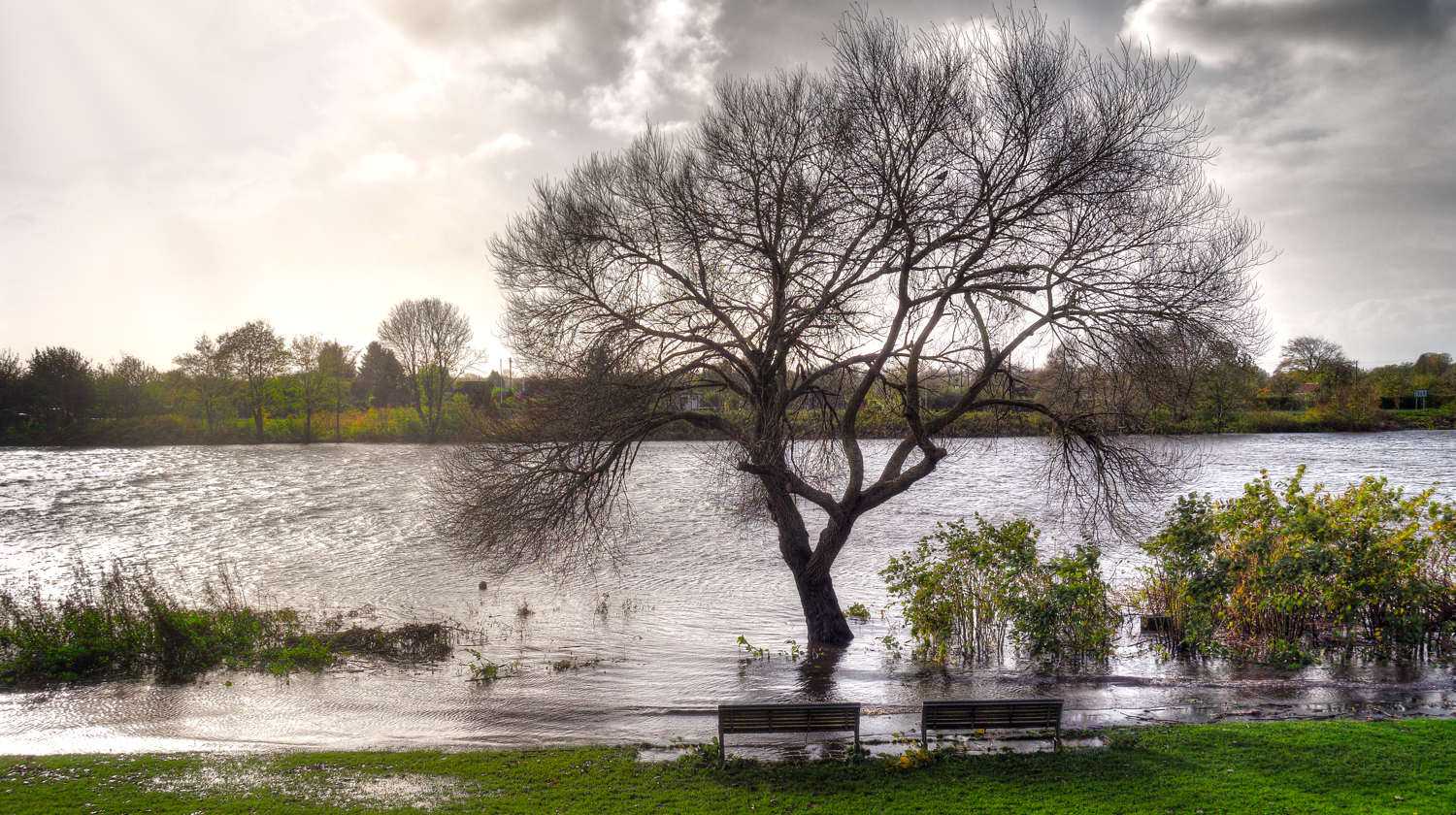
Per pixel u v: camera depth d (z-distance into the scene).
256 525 43.09
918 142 16.78
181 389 109.19
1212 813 10.20
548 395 19.98
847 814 10.73
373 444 102.62
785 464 20.19
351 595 27.38
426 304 95.00
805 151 18.02
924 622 19.83
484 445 20.31
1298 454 68.19
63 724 15.75
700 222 18.53
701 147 18.83
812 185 18.00
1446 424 98.38
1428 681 16.22
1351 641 18.70
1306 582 18.34
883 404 22.20
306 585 28.92
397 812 11.20
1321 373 103.94
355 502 51.94
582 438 18.98
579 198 19.83
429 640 21.25
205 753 13.99
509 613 24.75
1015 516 40.50
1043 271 18.05
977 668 18.55
